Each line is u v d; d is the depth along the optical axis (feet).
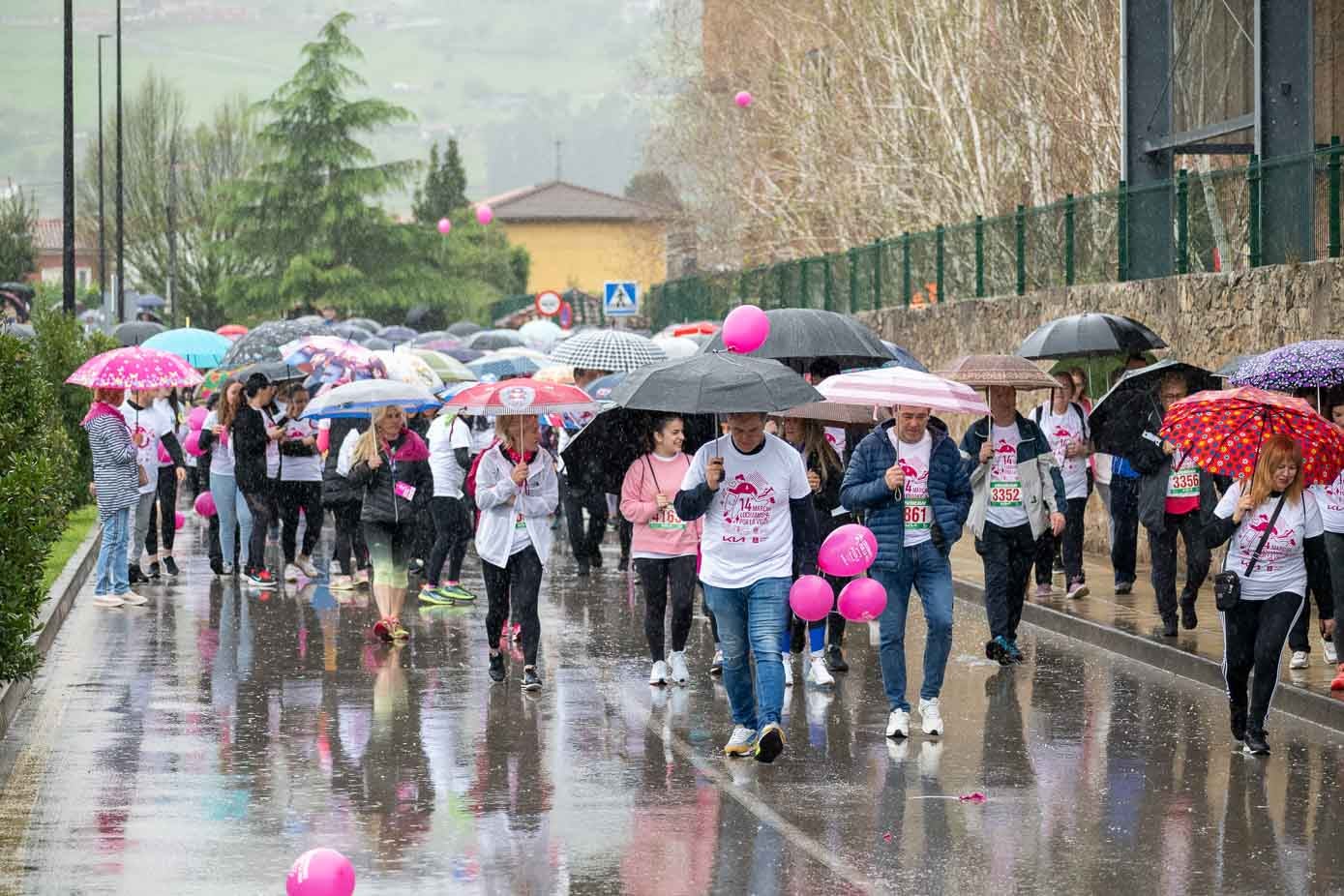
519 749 45.39
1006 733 47.26
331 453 79.00
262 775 42.32
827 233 184.34
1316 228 73.26
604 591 79.41
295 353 81.10
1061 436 71.20
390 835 36.70
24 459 47.42
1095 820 37.83
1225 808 38.86
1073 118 127.44
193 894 32.48
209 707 51.08
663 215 268.00
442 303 343.87
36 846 35.78
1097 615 66.33
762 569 43.29
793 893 32.42
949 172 151.33
